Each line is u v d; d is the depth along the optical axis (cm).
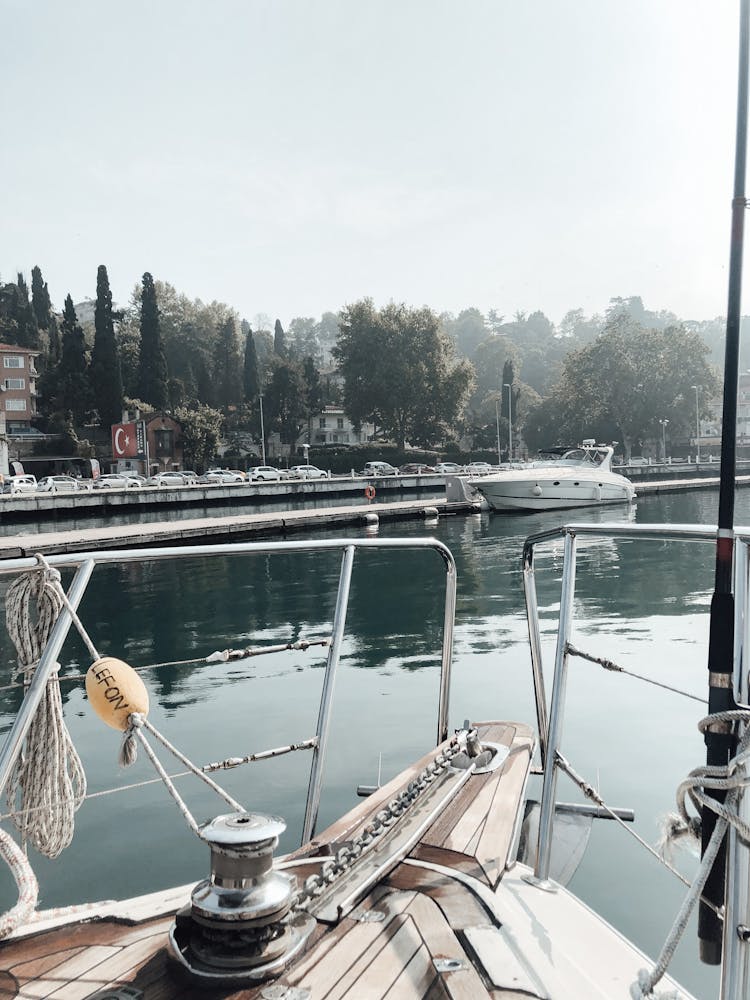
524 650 774
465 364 7775
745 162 170
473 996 158
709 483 4506
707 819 166
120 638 905
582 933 202
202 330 10794
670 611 968
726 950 154
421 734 536
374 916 190
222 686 674
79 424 7269
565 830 338
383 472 6788
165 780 209
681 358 7262
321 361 16188
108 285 7062
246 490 4509
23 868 215
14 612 227
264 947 162
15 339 8944
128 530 2172
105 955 171
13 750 202
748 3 169
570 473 3186
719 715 160
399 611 1023
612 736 518
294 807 427
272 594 1201
